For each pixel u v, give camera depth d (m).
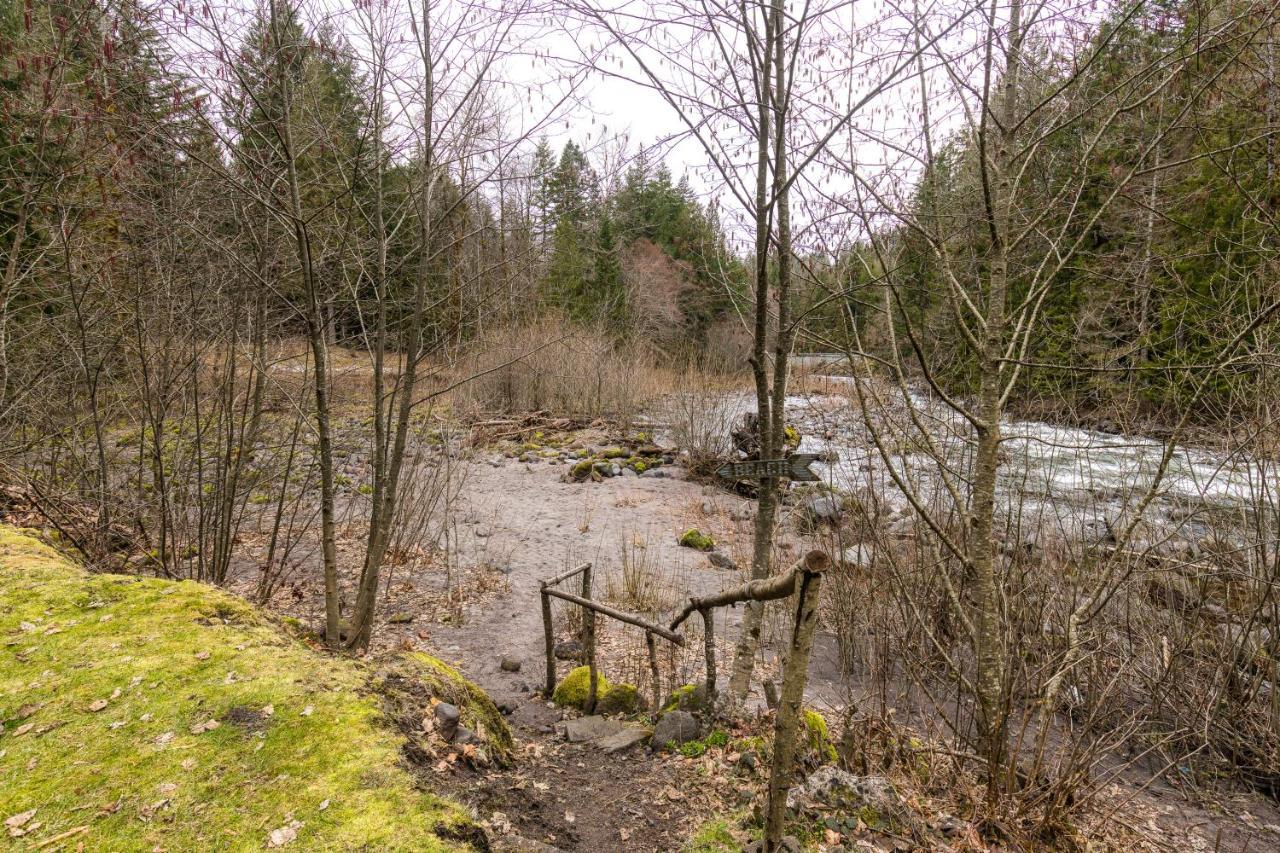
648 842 2.62
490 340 10.82
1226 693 4.14
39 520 5.08
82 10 3.50
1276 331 3.79
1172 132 3.20
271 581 5.25
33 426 5.83
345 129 3.94
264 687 2.68
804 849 2.58
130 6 3.25
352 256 4.39
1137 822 3.34
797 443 9.41
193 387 4.88
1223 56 3.01
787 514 7.32
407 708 2.77
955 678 3.72
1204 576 4.39
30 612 3.20
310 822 2.04
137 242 4.65
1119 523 4.60
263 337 4.68
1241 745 3.99
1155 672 4.20
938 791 3.21
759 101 3.32
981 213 3.18
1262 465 3.97
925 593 4.42
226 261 4.64
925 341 4.37
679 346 18.06
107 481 5.33
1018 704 4.30
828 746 3.44
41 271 5.42
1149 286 4.23
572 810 2.79
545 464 11.66
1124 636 4.44
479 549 7.32
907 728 3.62
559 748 3.37
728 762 3.19
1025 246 3.73
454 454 10.27
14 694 2.59
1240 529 4.48
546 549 7.52
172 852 1.91
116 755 2.29
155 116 3.52
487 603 5.88
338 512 7.77
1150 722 4.14
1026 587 4.23
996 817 2.97
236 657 2.89
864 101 2.96
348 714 2.57
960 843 2.78
